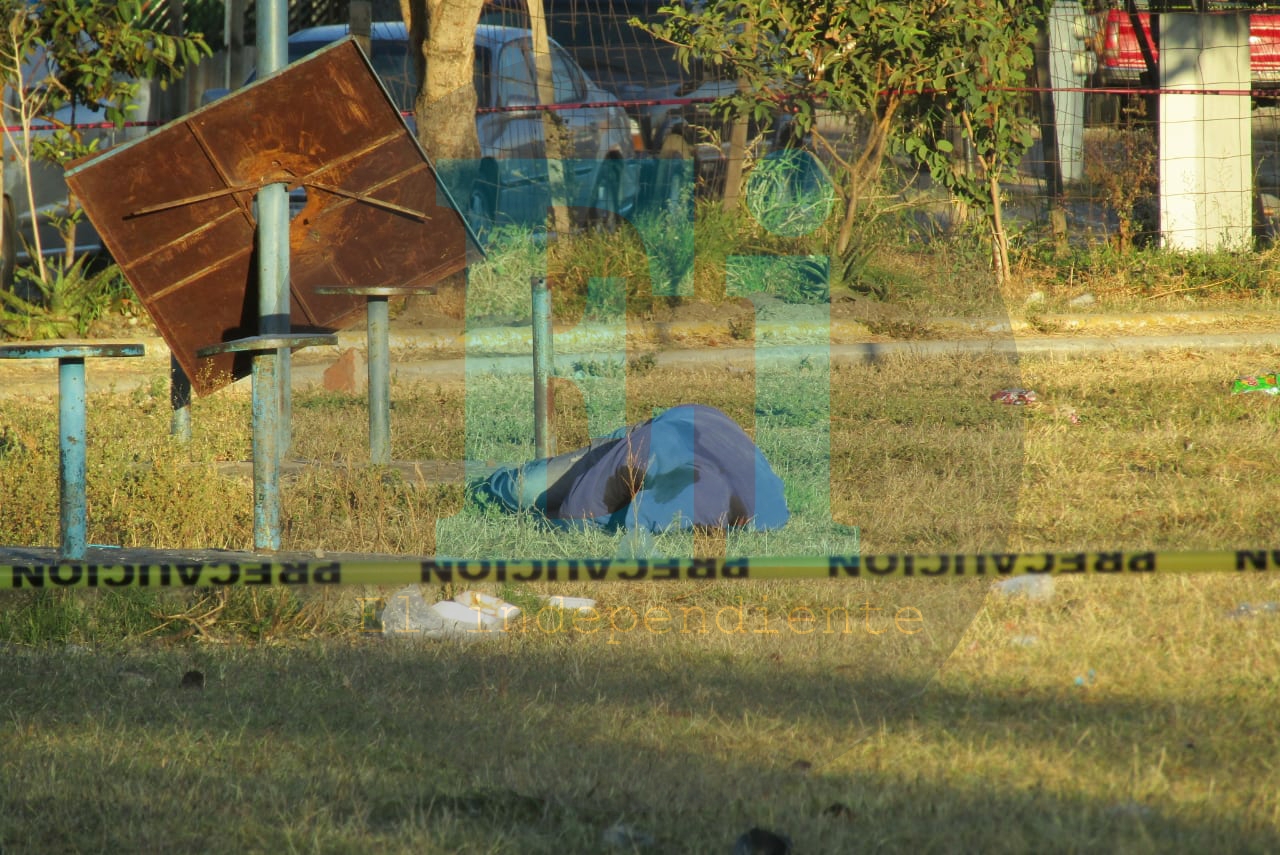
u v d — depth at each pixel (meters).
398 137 24.09
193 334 23.33
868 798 12.41
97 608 18.81
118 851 11.86
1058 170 51.44
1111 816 11.92
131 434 28.98
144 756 13.99
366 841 11.88
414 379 37.25
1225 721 13.94
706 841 11.72
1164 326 43.03
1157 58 50.41
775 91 46.31
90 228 50.62
